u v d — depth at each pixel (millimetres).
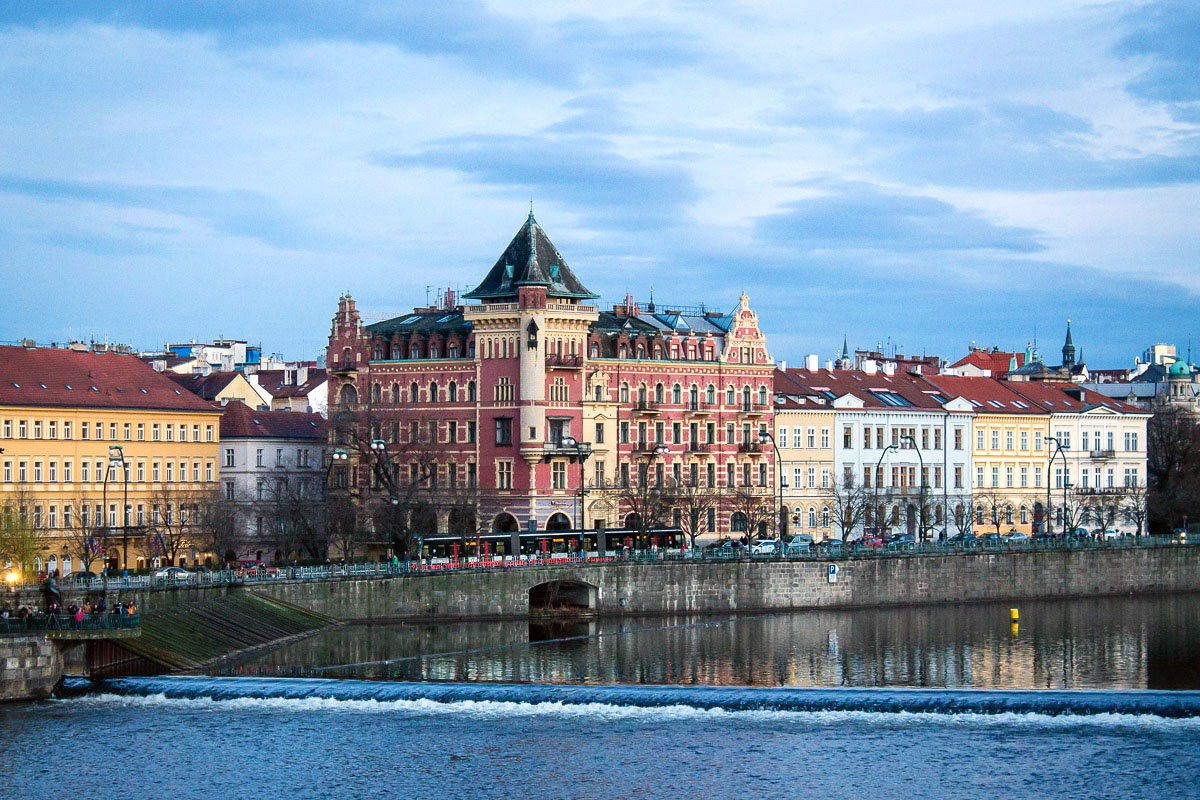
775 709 149625
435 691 154000
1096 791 125938
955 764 132500
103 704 150500
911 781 128750
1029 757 134000
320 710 149750
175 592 173625
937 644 187000
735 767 132625
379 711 149750
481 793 127562
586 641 188125
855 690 153000
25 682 151000
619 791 127688
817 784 128500
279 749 137625
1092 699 148000
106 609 157375
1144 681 162625
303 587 190500
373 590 196250
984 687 158500
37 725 143500
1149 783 127438
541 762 134500
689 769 132375
